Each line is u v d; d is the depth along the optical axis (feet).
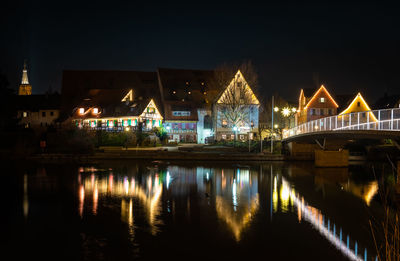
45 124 269.44
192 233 61.16
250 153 201.16
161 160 188.03
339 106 271.28
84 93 290.56
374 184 117.29
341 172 148.36
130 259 50.31
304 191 102.78
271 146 198.80
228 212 75.97
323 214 75.46
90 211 76.18
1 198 89.40
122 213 74.54
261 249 53.98
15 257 51.42
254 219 70.54
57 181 116.98
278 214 74.84
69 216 72.18
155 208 79.00
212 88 282.15
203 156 188.85
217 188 105.19
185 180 120.16
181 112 265.95
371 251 53.62
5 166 160.35
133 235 60.18
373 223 68.90
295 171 149.18
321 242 57.47
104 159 189.37
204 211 76.48
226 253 52.60
